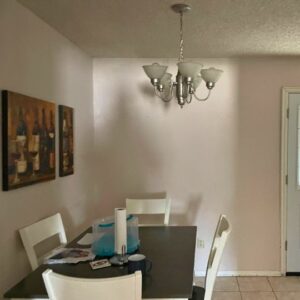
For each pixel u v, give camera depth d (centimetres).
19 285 161
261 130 350
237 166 353
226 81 350
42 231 217
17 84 202
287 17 227
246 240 356
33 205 222
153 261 190
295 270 355
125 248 193
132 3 206
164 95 317
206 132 354
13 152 191
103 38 281
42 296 151
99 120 360
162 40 286
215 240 194
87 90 339
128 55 341
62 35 273
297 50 314
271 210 353
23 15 209
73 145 295
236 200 355
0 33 183
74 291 127
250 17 228
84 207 330
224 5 207
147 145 359
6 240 190
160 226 275
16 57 200
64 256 198
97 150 361
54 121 253
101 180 362
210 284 186
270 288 325
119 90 357
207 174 355
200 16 227
